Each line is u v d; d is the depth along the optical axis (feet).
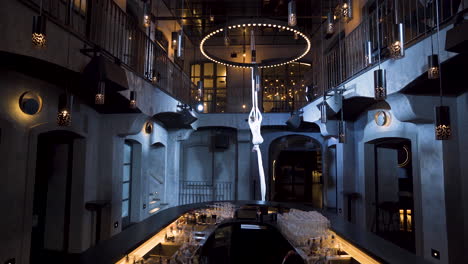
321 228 12.51
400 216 25.99
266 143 36.55
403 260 8.08
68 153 18.19
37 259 17.12
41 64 11.73
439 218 14.64
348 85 19.63
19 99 13.11
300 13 37.24
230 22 15.14
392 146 26.84
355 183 25.40
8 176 12.51
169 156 33.53
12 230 12.61
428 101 14.92
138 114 19.24
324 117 18.40
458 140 14.79
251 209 16.74
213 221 15.21
